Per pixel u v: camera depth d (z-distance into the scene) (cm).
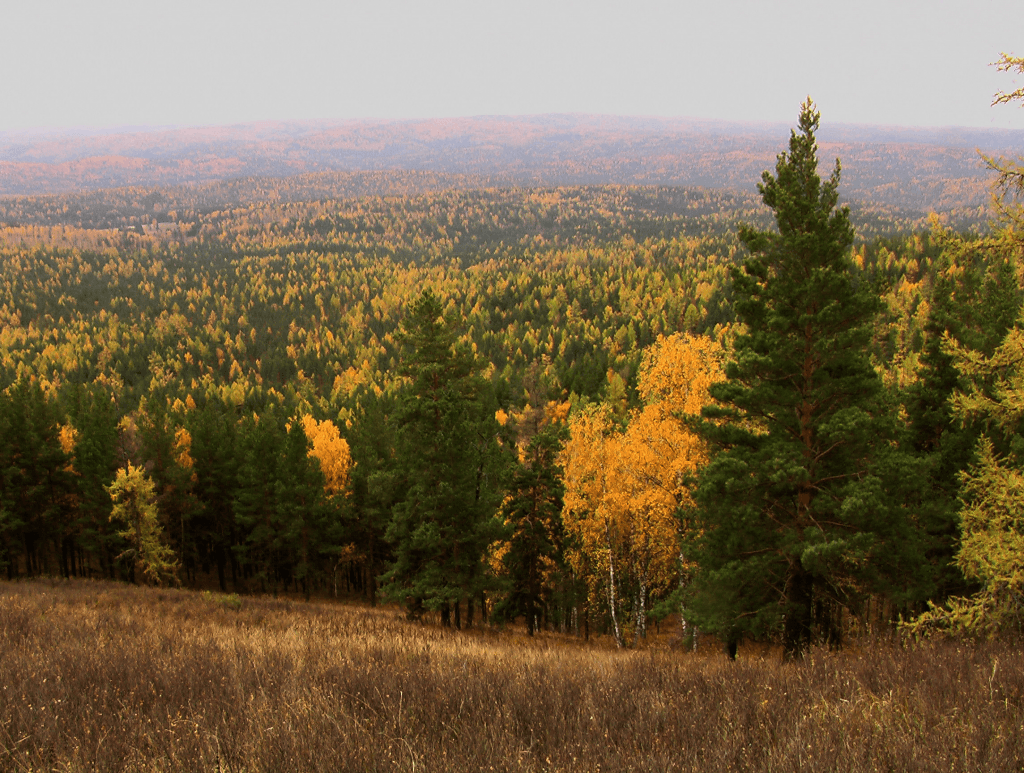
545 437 2562
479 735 395
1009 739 376
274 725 401
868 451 1358
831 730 415
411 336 2170
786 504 1407
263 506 4084
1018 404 916
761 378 1420
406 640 941
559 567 3008
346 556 4388
